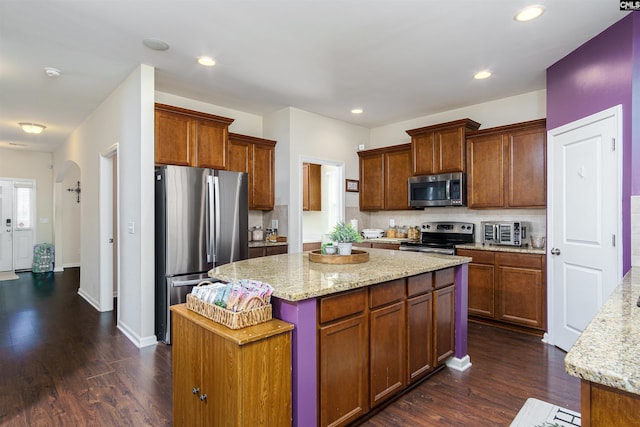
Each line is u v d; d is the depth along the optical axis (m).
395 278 2.11
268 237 4.64
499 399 2.27
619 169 2.53
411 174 4.88
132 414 2.12
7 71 3.39
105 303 4.39
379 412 2.13
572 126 2.99
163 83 3.76
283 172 4.66
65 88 3.83
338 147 5.23
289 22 2.56
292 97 4.23
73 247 7.48
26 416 2.09
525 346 3.20
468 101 4.39
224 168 3.92
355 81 3.72
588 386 0.85
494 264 3.71
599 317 1.25
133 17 2.47
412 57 3.14
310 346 1.70
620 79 2.51
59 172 6.75
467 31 2.69
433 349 2.53
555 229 3.20
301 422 1.66
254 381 1.50
